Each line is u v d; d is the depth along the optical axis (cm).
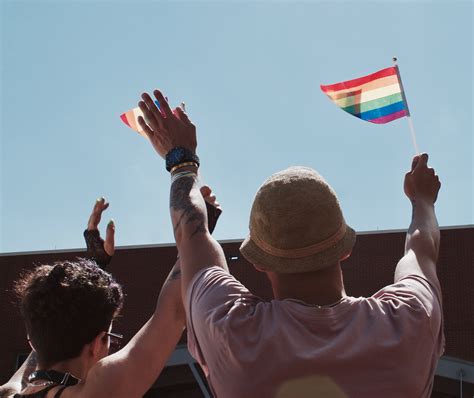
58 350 240
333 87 432
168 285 248
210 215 266
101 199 309
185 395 2034
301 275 204
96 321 243
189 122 265
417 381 188
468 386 1980
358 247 2225
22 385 257
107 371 228
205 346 197
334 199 205
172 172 254
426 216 243
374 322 194
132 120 348
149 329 239
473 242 2136
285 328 191
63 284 241
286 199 199
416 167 259
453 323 2064
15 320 2209
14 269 2275
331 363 185
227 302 200
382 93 425
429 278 216
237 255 2192
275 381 184
